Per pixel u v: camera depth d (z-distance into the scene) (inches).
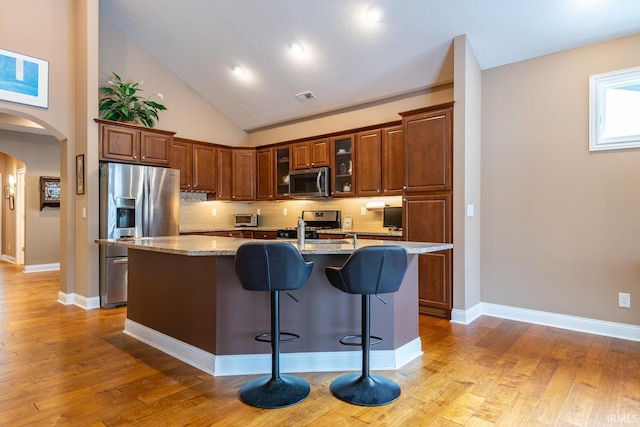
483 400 84.3
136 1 182.7
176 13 183.2
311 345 101.1
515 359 108.1
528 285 145.9
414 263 112.7
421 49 156.4
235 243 107.7
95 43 168.1
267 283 82.3
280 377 91.4
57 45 167.9
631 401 83.8
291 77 199.5
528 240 145.9
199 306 103.4
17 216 305.7
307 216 223.1
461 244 144.3
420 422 75.5
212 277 99.7
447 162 148.0
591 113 132.2
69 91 171.3
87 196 164.7
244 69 206.8
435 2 134.9
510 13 130.1
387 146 182.2
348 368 101.4
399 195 179.2
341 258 101.4
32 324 141.6
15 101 155.8
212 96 239.5
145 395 86.5
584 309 134.1
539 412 79.3
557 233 139.5
